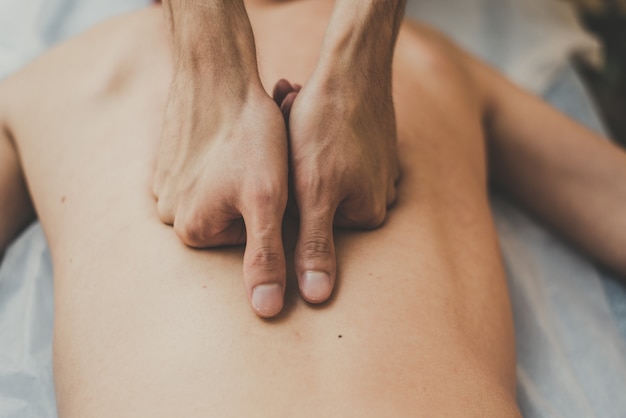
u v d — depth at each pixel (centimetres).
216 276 68
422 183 82
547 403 82
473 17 157
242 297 66
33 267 90
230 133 65
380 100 71
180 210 69
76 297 72
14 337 83
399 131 88
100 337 67
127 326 66
